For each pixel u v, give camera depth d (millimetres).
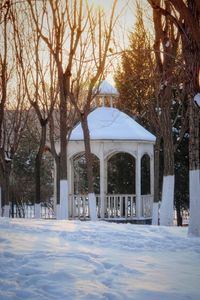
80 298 6184
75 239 10656
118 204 24578
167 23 15305
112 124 23562
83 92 26531
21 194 38344
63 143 18312
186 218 35469
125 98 31062
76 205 24125
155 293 6523
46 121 21734
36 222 13883
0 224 12469
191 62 10773
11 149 23844
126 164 33562
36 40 20703
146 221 23531
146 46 20094
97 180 36844
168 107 17109
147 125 32406
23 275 7301
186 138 30250
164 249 10031
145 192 33344
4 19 19703
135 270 7812
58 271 7438
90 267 7844
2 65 20188
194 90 10805
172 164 16953
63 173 18219
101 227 13195
